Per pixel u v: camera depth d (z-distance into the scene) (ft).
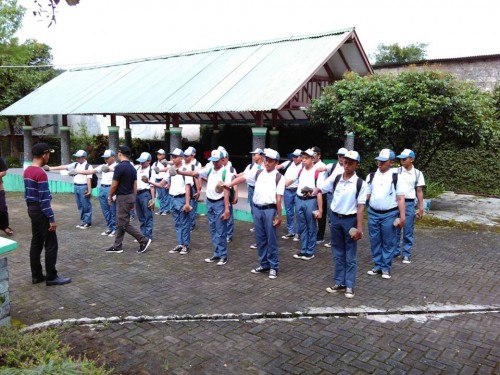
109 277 19.58
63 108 53.52
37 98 62.18
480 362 12.85
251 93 37.27
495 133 35.12
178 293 17.71
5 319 14.01
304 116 52.47
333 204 17.54
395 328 14.98
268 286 18.67
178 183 23.27
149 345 13.50
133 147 72.64
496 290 18.84
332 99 35.94
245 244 25.85
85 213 29.68
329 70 45.19
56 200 41.37
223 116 62.39
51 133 82.02
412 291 18.43
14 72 71.72
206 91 41.50
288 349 13.41
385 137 36.01
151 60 59.93
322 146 53.42
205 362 12.57
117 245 23.65
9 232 27.61
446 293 18.29
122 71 59.93
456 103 31.96
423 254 24.27
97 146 72.43
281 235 27.94
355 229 16.96
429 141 35.24
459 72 50.06
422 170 38.88
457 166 48.88
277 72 39.73
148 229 25.75
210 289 18.22
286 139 57.41
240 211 32.94
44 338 12.83
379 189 19.65
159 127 82.17
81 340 13.75
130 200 23.11
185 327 14.76
